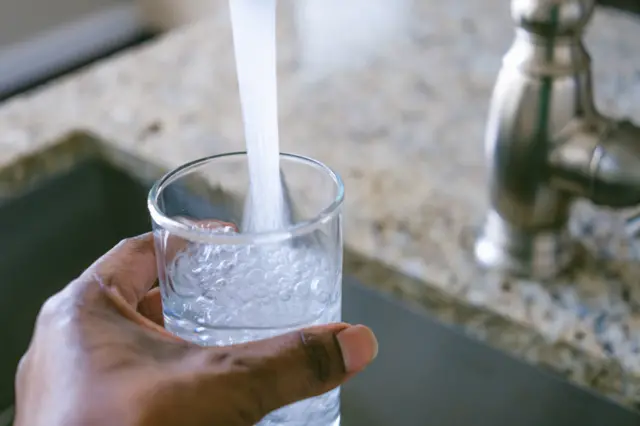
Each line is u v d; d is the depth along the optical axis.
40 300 0.85
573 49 0.58
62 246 0.87
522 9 0.57
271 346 0.41
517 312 0.62
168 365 0.42
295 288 0.44
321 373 0.42
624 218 0.69
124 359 0.42
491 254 0.65
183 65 0.99
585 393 0.60
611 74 0.90
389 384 0.69
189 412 0.41
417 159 0.78
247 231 0.48
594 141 0.58
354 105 0.88
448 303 0.64
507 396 0.64
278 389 0.41
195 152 0.79
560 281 0.64
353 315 0.70
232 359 0.41
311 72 0.96
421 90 0.91
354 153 0.79
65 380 0.42
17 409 0.46
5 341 0.83
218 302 0.44
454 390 0.66
